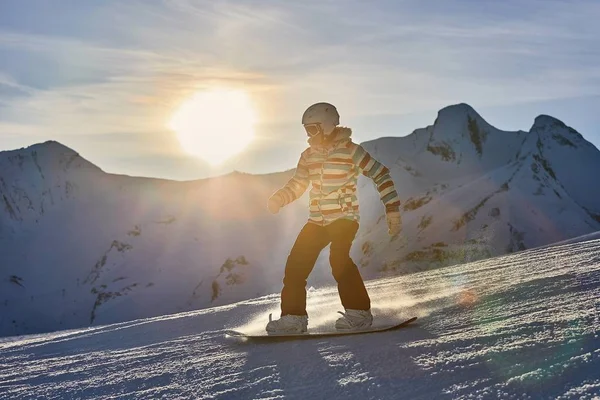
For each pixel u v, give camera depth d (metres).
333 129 4.16
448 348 2.61
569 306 3.16
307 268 4.00
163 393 2.58
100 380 3.01
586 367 2.01
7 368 3.88
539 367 2.11
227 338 3.90
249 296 51.47
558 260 5.88
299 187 4.27
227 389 2.50
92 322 52.12
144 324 5.68
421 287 5.81
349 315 3.79
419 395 2.06
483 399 1.92
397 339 3.08
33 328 53.81
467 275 6.11
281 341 3.56
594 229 36.56
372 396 2.14
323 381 2.40
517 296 3.82
